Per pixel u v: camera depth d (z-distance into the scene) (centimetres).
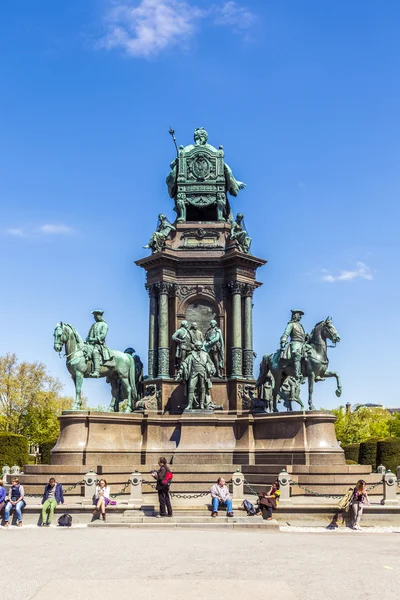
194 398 4081
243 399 4222
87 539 2269
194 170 4709
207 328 4431
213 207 4744
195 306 4456
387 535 2550
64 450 3781
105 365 4156
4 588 1461
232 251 4366
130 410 4259
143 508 2922
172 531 2548
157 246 4456
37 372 10112
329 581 1565
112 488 3503
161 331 4359
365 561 1848
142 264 4503
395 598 1407
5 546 2108
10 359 10062
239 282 4394
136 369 4416
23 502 2812
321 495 3192
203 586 1480
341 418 10194
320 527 2753
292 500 3094
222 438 4009
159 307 4403
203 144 4803
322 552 2005
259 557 1888
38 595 1388
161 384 4256
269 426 3909
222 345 4325
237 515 2856
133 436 4022
